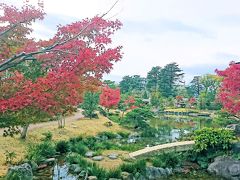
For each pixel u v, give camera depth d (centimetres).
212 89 7938
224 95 2217
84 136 2966
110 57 789
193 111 7269
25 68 954
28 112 814
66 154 2061
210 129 2312
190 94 9969
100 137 3247
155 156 2170
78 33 838
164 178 1911
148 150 2233
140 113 4256
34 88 770
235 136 2405
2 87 828
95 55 777
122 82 10550
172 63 10038
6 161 1700
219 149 2247
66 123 3612
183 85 10569
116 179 1647
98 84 838
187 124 5253
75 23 875
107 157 2097
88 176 1638
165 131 4116
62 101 809
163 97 9031
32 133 2627
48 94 761
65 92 800
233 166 2028
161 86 9850
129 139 3353
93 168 1686
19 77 861
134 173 1781
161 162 2023
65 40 852
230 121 3850
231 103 2189
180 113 7106
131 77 10781
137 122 4175
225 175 2020
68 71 781
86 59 769
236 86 2134
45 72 895
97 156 2064
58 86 772
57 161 1892
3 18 961
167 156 2119
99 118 4550
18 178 1420
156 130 3981
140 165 1859
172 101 8431
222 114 3691
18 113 815
